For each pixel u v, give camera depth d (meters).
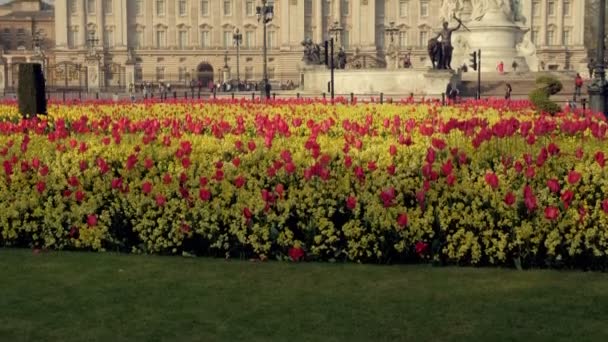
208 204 16.41
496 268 15.33
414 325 12.23
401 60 138.62
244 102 44.41
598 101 35.06
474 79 75.31
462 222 15.42
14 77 116.81
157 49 156.62
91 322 12.48
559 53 155.62
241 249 16.30
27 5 193.00
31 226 17.05
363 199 15.95
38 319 12.62
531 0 155.75
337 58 89.00
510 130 19.62
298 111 35.91
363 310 12.90
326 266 15.55
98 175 17.45
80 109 38.44
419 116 31.98
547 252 15.12
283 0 155.62
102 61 139.12
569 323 12.24
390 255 15.75
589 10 172.75
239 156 17.64
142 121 27.36
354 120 30.11
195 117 33.19
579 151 16.55
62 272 15.19
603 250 14.93
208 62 158.12
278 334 11.95
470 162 16.89
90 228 16.80
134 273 15.12
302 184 16.42
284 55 155.12
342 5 157.25
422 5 159.00
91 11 153.25
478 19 81.38
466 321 12.38
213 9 158.75
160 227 16.50
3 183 17.47
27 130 24.48
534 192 15.52
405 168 16.75
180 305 13.23
